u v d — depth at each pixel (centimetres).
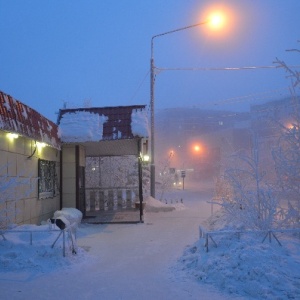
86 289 642
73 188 1619
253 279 618
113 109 1650
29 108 1222
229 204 993
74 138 1560
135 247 1041
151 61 2234
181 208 2120
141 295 606
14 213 1027
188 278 691
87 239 1184
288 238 867
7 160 1046
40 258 809
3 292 624
